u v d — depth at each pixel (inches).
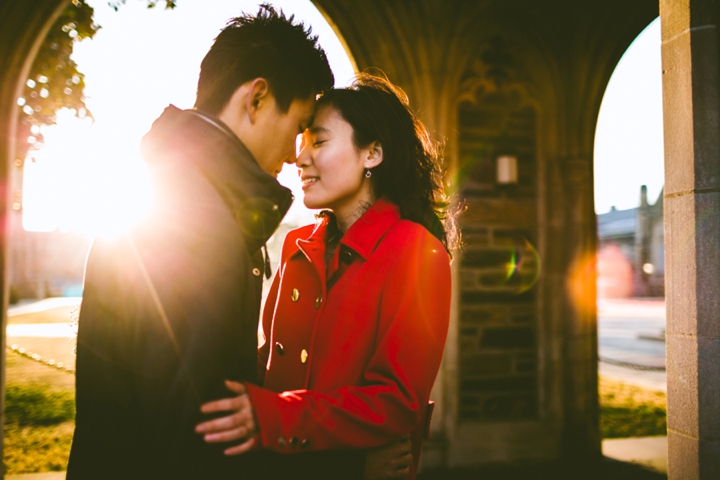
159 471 30.2
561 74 172.1
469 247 166.2
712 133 54.7
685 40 56.7
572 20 169.5
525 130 172.7
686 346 56.1
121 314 32.6
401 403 37.6
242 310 35.2
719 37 55.1
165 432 29.7
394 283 41.6
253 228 36.9
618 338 568.7
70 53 216.8
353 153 46.7
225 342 31.9
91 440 33.1
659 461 169.5
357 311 42.4
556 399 170.1
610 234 1685.5
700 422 54.1
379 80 50.8
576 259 170.7
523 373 170.4
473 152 167.2
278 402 34.5
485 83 166.6
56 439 196.2
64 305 1009.5
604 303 1255.5
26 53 132.7
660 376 339.9
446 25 158.1
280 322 48.4
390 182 48.4
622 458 172.4
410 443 42.3
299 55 40.8
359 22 154.9
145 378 30.2
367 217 46.1
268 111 40.1
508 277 169.8
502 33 168.6
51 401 254.1
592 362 173.0
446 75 157.4
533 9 167.5
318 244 46.7
